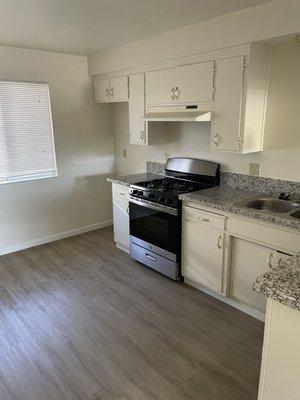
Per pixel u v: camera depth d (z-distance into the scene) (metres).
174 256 2.94
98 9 2.28
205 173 3.21
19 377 1.93
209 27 2.53
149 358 2.08
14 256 3.68
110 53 3.60
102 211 4.61
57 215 4.14
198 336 2.28
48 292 2.89
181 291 2.88
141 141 3.51
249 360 2.05
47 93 3.76
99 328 2.38
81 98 4.05
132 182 3.36
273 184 2.72
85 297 2.80
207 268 2.69
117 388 1.84
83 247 3.92
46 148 3.88
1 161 3.55
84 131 4.18
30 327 2.40
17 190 3.73
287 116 2.53
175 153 3.60
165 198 2.87
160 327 2.39
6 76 3.40
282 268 1.31
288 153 2.58
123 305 2.68
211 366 2.00
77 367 2.01
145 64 3.20
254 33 2.25
